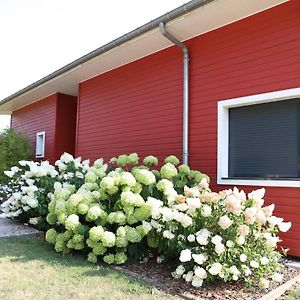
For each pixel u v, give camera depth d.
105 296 3.23
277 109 5.20
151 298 3.21
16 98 12.17
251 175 5.45
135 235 4.21
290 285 3.72
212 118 5.96
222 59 5.88
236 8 5.30
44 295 3.22
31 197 6.24
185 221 3.71
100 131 8.77
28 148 12.21
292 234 4.80
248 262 3.59
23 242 5.45
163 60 7.05
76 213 4.64
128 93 7.93
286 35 5.05
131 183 4.54
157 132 7.06
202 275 3.36
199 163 6.11
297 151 4.91
